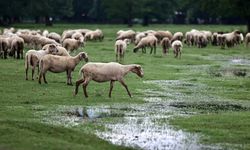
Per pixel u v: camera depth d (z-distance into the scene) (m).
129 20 136.88
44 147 15.27
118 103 23.69
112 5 136.62
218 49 61.88
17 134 16.47
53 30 97.25
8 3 111.06
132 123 19.50
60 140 16.22
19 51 41.66
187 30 103.44
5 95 24.59
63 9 131.50
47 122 19.22
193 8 146.50
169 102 24.44
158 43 64.56
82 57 28.22
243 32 90.56
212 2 95.25
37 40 47.91
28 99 23.77
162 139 17.14
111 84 24.86
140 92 26.88
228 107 23.41
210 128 18.70
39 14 117.44
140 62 41.69
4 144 15.38
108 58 43.88
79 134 17.28
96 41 71.00
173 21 165.88
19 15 114.88
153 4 139.62
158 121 19.92
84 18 160.12
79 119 20.02
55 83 28.89
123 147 16.00
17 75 31.66
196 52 56.38
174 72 36.28
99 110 21.95
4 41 41.47
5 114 20.22
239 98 25.92
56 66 28.00
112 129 18.47
